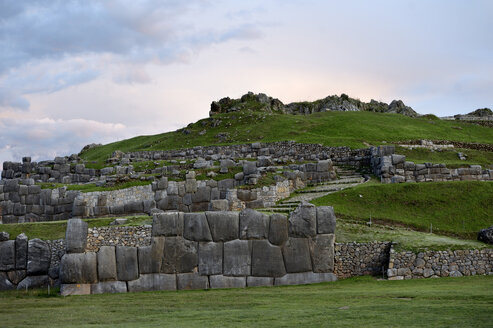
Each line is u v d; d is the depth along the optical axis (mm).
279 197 35562
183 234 25891
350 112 82250
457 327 13914
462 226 29875
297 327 15078
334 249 26594
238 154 60969
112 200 40781
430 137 62188
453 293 19406
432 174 39125
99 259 25109
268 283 25828
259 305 19688
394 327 14367
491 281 22484
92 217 40312
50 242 27219
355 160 46688
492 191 32844
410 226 29953
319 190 37562
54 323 17500
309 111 103938
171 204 39312
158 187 39594
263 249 26094
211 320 16859
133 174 45531
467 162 49281
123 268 25234
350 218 30766
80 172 56969
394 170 39125
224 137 71062
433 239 26469
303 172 40844
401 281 24219
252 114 79375
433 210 31969
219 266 25766
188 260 25672
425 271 24750
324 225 26625
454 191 33375
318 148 54719
